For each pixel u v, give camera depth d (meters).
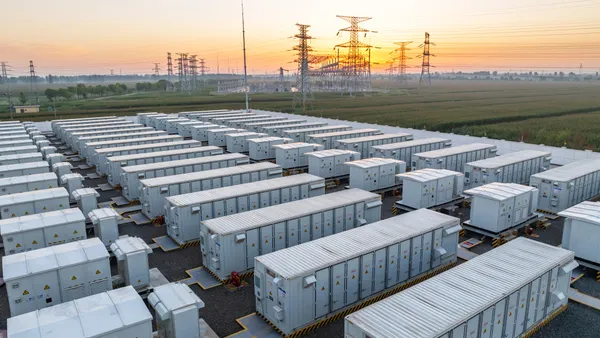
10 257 21.22
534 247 22.08
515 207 30.67
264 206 32.88
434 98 181.88
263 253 26.20
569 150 51.72
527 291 18.67
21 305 19.94
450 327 15.12
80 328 15.47
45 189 33.28
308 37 130.62
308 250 21.91
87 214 31.78
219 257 24.98
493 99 172.12
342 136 61.06
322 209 28.05
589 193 38.88
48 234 25.67
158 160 46.06
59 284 20.62
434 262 25.44
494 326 17.25
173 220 30.67
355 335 15.50
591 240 25.34
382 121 96.19
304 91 150.50
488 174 39.09
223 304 23.06
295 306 19.62
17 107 137.62
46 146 55.88
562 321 20.97
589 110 120.56
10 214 29.69
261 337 20.06
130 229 33.84
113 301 17.31
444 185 36.03
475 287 17.95
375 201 30.81
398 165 42.22
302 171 51.22
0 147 55.06
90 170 54.31
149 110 134.88
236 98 190.00
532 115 106.56
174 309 17.41
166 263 27.95
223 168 40.34
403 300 17.02
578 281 25.08
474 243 30.39
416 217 26.64
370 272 22.23
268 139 57.56
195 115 90.50
